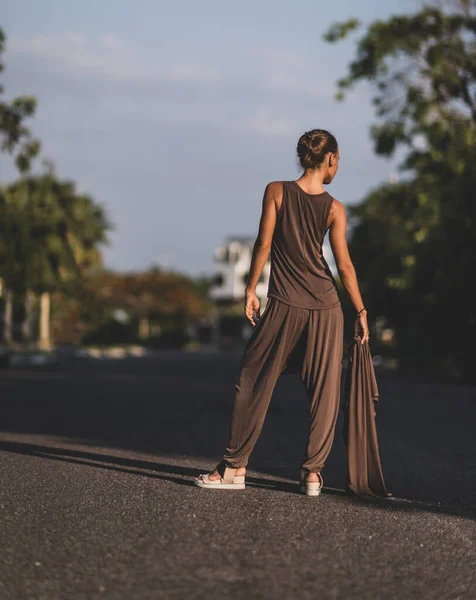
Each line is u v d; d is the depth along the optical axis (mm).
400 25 30094
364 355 5996
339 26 30453
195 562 4094
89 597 3557
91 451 8758
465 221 30297
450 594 3701
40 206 51531
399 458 8414
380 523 5094
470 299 30391
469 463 8078
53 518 5070
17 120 26906
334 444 9812
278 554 4273
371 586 3771
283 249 6008
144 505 5477
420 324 33594
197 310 113188
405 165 33125
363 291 44938
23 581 3781
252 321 6141
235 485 6168
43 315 65000
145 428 11828
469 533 4914
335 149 6082
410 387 24219
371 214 50312
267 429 11625
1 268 46625
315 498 5871
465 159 31062
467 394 20469
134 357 67125
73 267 59188
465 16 30031
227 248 140750
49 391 21703
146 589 3666
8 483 6336
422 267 32156
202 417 13820
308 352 5992
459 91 30328
